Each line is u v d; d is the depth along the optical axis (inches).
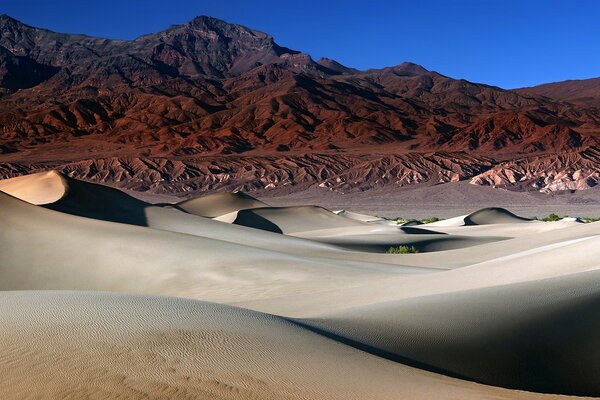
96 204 2113.7
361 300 679.7
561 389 398.6
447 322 486.6
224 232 1942.7
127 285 984.9
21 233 1115.3
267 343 334.6
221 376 262.5
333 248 1796.3
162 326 342.6
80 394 232.8
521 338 461.7
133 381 247.3
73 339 303.9
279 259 1111.0
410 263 1471.5
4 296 428.5
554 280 632.4
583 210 6540.4
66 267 1028.5
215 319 383.6
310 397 247.6
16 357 273.9
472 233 2871.6
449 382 314.3
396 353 413.7
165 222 2034.9
